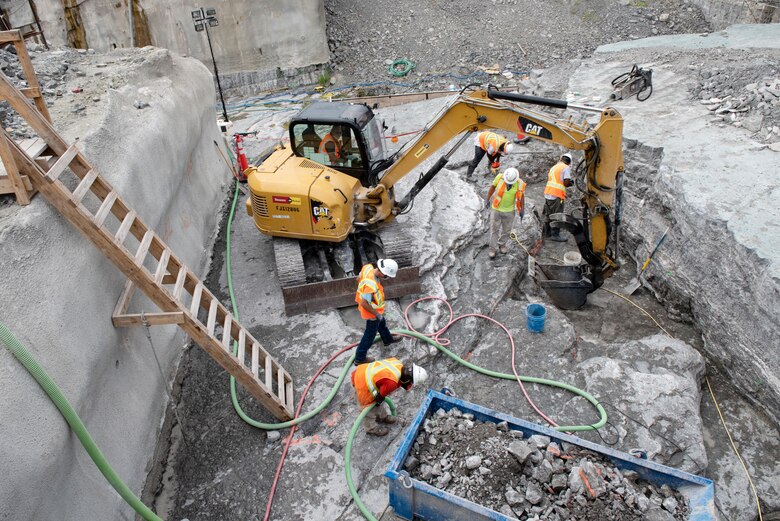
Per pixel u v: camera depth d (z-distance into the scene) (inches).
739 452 243.4
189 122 362.9
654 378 253.0
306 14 660.7
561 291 319.9
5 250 161.6
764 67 416.2
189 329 207.5
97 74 329.4
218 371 269.4
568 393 254.4
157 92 334.0
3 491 132.3
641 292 345.1
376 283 239.1
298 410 242.4
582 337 307.6
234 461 227.1
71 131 240.4
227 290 326.3
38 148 194.7
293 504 209.0
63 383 168.1
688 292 307.1
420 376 212.8
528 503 188.7
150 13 645.9
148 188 271.0
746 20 614.9
